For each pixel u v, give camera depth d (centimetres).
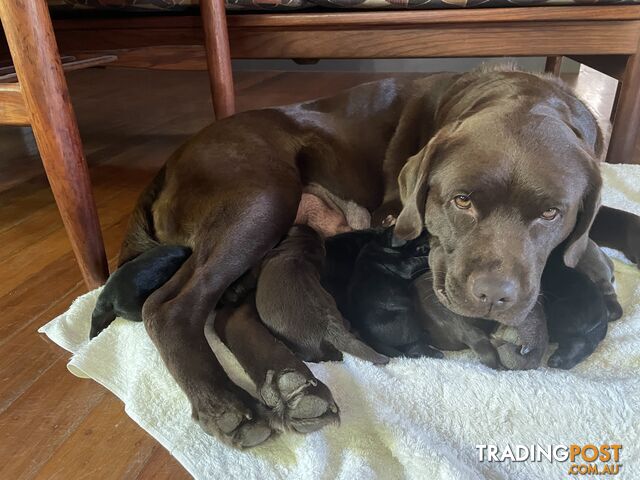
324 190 69
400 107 72
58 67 53
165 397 46
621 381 45
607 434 41
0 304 64
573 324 48
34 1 50
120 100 173
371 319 49
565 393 43
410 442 40
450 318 48
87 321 57
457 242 48
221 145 59
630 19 85
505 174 44
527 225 45
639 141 118
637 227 62
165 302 48
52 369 53
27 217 87
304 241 54
